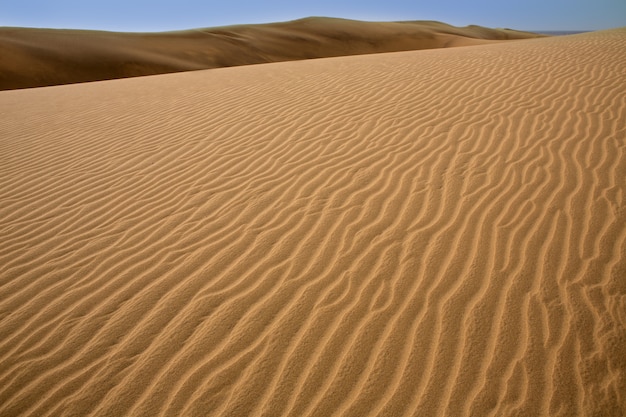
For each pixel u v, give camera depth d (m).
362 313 2.78
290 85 8.96
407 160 4.78
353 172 4.63
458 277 3.02
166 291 3.08
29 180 5.26
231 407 2.25
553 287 2.87
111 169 5.39
